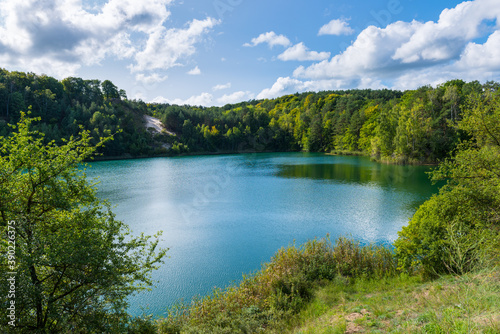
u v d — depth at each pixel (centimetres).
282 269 1258
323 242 1452
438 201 1166
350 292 1092
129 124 11375
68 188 817
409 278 1144
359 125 9794
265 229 2294
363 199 3191
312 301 1048
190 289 1425
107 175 5497
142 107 14900
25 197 777
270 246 1956
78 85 13062
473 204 1091
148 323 837
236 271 1609
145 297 1359
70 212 838
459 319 476
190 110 14950
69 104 10881
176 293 1389
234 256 1802
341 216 2573
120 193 3775
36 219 770
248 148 13025
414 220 1244
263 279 1223
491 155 1114
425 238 1109
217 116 14550
